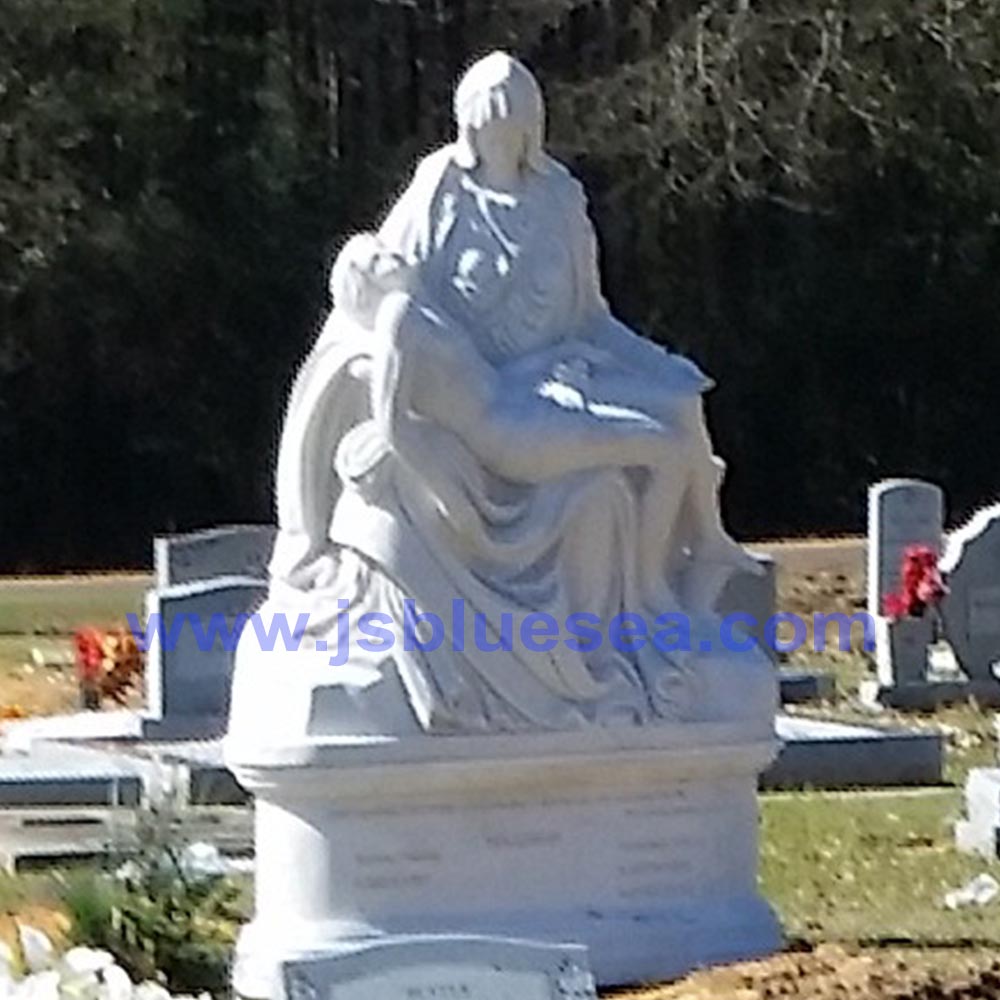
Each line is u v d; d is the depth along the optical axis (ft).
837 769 104.53
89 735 115.44
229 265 245.65
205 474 250.16
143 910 63.77
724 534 67.10
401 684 62.49
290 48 254.68
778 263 254.27
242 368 248.52
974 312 254.47
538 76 261.03
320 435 64.18
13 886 76.13
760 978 57.41
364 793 62.28
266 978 61.87
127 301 244.63
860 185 249.14
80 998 47.65
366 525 63.00
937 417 257.55
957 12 244.83
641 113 250.16
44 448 247.50
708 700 64.90
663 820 64.54
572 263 66.33
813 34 246.68
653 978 63.36
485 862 63.10
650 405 65.10
